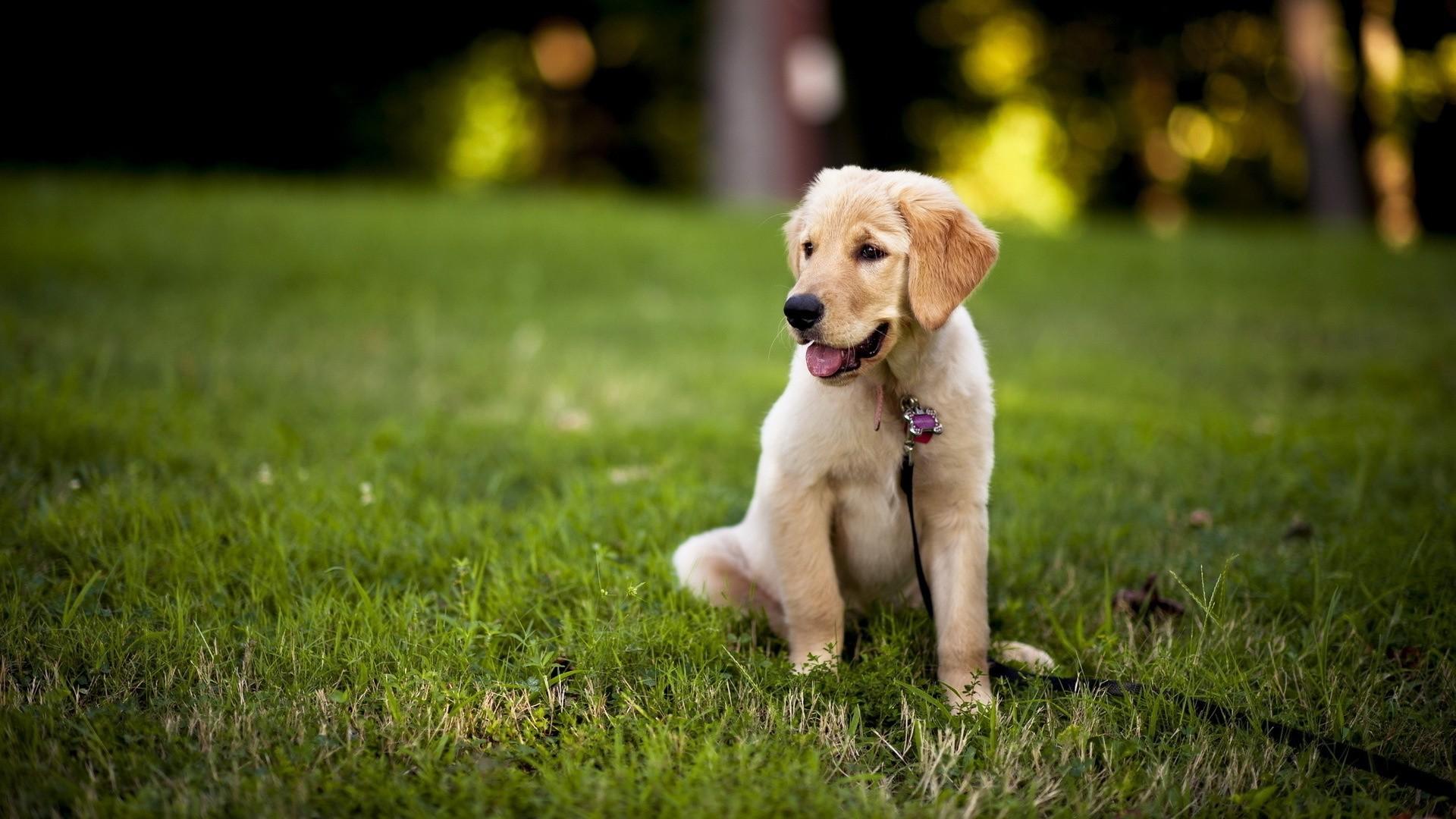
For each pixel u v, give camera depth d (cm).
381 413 638
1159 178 2927
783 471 369
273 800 272
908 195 354
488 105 2698
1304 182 2861
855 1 2581
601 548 402
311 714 312
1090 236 1555
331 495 466
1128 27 2631
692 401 702
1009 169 2864
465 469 534
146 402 589
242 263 1060
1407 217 2478
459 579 400
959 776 301
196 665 334
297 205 1377
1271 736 315
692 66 2645
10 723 294
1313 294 1161
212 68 2358
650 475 533
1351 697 336
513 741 310
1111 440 610
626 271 1168
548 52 2742
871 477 368
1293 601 405
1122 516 492
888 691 338
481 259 1163
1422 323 1004
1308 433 616
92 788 272
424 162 2612
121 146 2309
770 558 393
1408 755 311
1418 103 2430
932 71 2731
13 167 2061
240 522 436
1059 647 388
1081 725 319
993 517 495
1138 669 350
